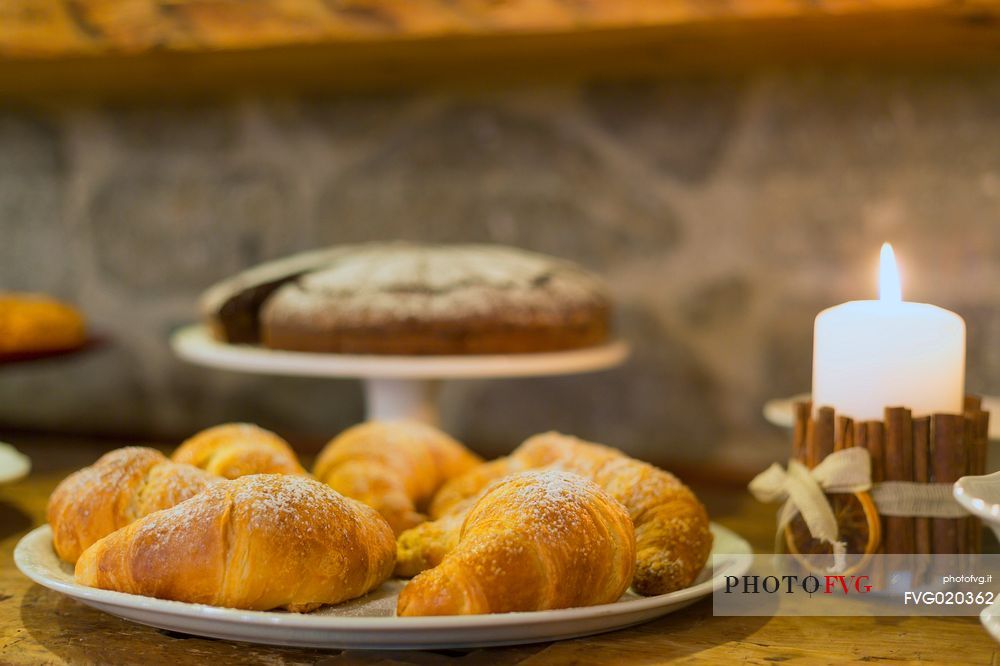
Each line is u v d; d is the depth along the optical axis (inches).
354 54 50.8
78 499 36.0
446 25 45.8
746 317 57.2
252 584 33.1
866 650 34.4
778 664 33.7
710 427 58.4
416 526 38.4
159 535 33.5
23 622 35.7
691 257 58.0
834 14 43.6
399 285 48.6
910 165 54.3
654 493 36.7
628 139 58.7
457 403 63.4
